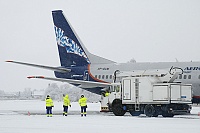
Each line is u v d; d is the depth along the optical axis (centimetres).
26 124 4191
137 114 6256
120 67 7644
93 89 7975
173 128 3750
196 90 6438
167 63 6912
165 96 5594
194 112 7612
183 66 6638
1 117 5528
